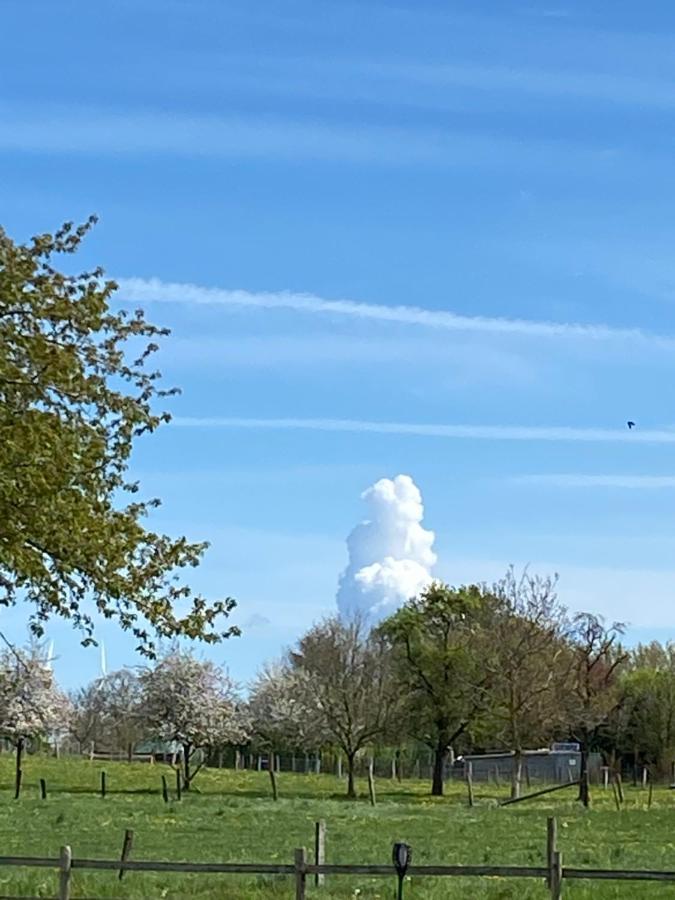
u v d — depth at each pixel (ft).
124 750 370.73
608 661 280.31
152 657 88.84
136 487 87.51
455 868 67.26
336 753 332.39
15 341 78.89
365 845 125.90
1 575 83.76
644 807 207.00
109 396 82.43
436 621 276.41
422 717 273.13
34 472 77.00
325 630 288.30
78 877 90.27
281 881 88.89
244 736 288.30
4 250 79.92
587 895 84.43
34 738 284.41
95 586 85.46
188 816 168.25
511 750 284.82
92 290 82.43
